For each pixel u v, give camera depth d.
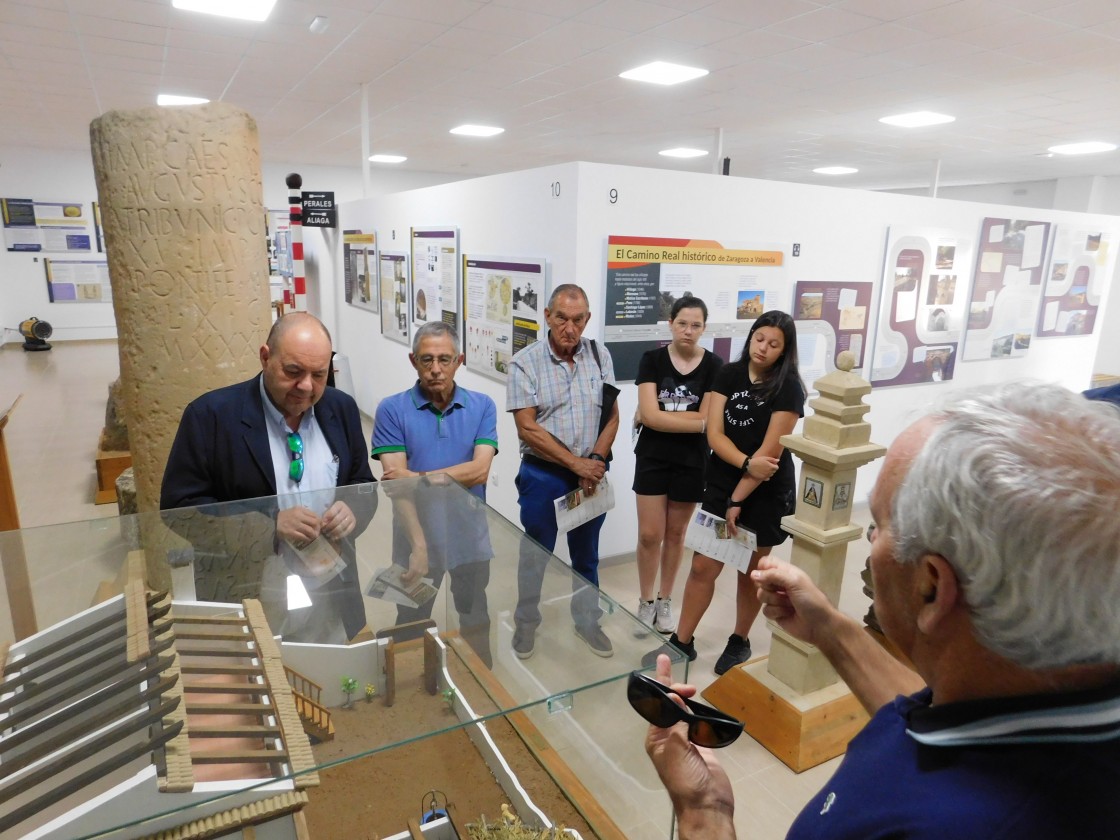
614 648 1.08
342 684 1.07
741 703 2.49
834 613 1.00
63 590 1.18
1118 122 6.83
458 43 4.95
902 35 4.50
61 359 10.43
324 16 4.46
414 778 1.84
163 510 1.53
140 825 0.84
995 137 7.88
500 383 4.23
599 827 1.56
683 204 3.63
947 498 0.56
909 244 4.54
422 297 5.33
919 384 4.96
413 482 1.80
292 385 1.72
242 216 2.51
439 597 1.26
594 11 4.25
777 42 4.73
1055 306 5.66
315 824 1.68
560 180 3.47
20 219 11.20
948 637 0.61
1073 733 0.53
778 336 2.46
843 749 2.35
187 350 2.48
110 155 2.35
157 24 4.65
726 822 0.85
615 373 3.62
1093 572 0.50
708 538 2.61
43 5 4.31
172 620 1.11
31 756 0.85
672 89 6.16
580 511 2.65
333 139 9.48
